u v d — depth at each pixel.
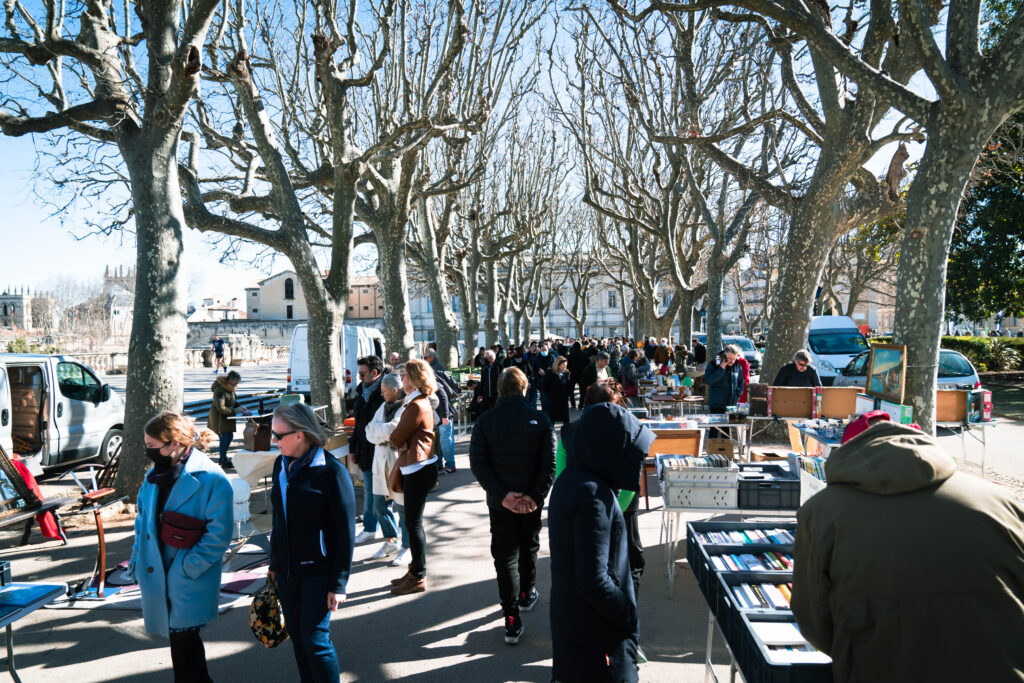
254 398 20.16
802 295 9.82
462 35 10.21
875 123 9.34
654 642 4.16
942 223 6.41
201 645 3.24
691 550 3.68
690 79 12.46
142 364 7.32
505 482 4.22
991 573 1.80
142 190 7.41
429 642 4.23
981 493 1.93
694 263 21.67
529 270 37.94
